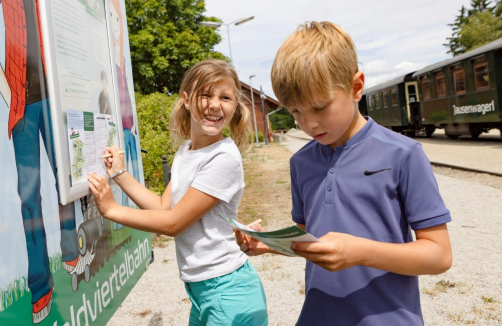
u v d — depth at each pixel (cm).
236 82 194
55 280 144
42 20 142
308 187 151
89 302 171
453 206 698
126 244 227
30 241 128
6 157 118
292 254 131
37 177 134
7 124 119
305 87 124
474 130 1783
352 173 137
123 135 225
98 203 172
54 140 145
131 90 271
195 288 187
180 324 351
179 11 2714
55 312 142
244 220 710
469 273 416
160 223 173
